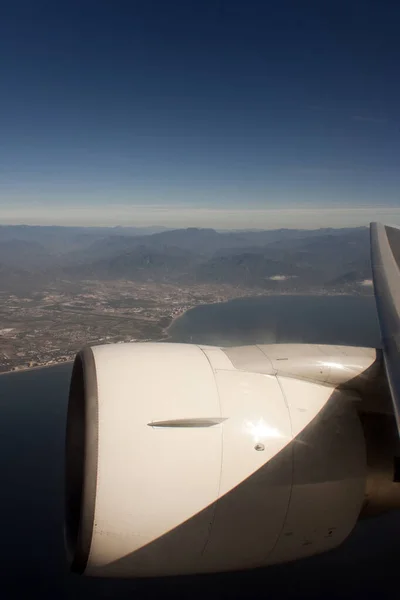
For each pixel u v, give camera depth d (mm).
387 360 4027
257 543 4352
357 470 4492
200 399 4492
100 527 4020
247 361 4918
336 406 4688
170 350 5059
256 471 4301
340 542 4527
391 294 5777
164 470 4133
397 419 3100
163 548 4164
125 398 4383
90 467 4082
